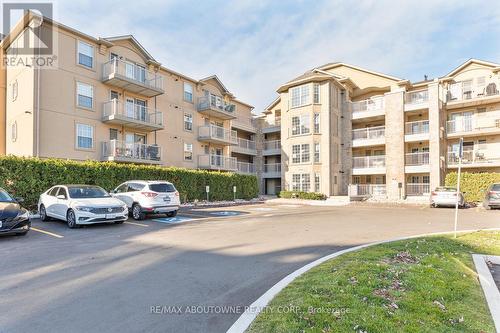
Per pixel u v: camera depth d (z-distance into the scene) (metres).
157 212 13.67
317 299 4.24
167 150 26.81
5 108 21.92
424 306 4.01
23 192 14.55
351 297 4.29
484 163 25.95
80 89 20.69
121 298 4.66
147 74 24.80
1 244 8.43
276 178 40.12
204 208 20.30
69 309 4.27
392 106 29.88
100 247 8.09
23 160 14.69
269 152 39.69
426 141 29.06
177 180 22.09
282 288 4.82
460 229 11.10
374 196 29.25
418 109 28.53
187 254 7.40
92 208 10.99
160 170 20.80
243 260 6.86
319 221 13.38
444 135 28.17
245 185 28.97
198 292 4.91
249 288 5.09
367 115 31.69
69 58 20.14
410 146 30.72
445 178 25.86
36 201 14.95
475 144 27.91
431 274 5.32
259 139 40.97
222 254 7.41
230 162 31.98
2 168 14.01
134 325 3.80
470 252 7.12
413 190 28.77
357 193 28.56
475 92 27.94
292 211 18.22
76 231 10.48
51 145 18.94
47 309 4.27
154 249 7.90
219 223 12.58
